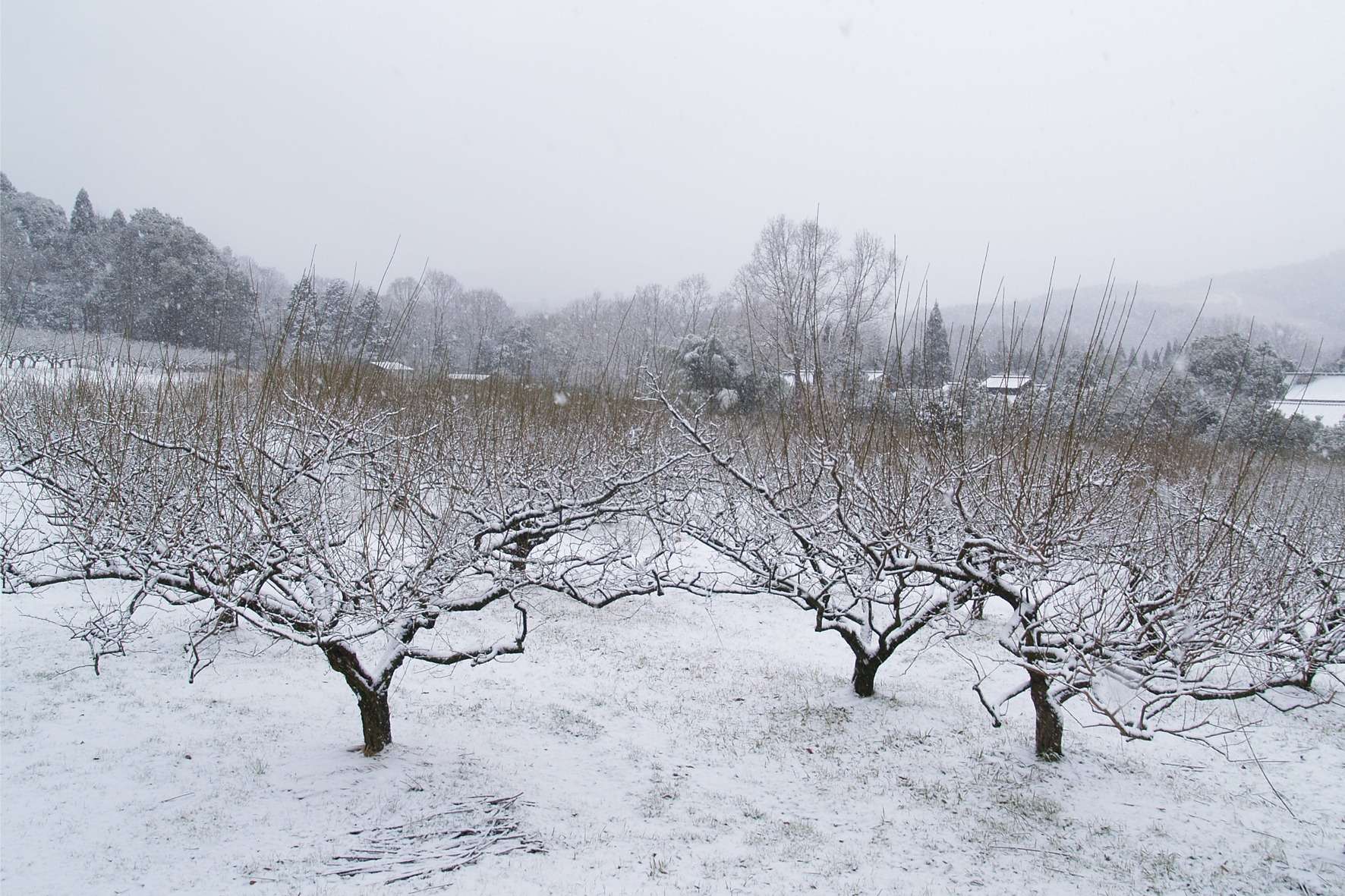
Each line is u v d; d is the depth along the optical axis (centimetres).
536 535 1123
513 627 1330
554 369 1798
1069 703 1101
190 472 859
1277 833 750
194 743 826
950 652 1299
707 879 636
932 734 960
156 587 762
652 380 1042
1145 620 721
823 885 635
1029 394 833
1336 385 2123
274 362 920
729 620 1463
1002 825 746
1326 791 842
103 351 1233
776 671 1189
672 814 750
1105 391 762
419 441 1001
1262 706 1098
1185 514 831
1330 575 823
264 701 955
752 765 870
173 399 998
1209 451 1148
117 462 842
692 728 963
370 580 736
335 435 869
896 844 707
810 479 1002
